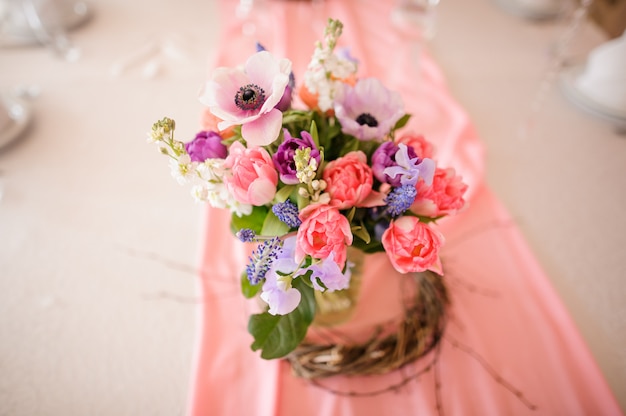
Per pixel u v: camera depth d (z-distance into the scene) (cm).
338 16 111
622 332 54
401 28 107
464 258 61
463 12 117
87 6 113
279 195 38
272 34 104
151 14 113
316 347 50
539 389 50
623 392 50
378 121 42
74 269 60
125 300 58
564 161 76
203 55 100
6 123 77
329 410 48
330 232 35
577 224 66
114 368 51
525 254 61
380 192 42
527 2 112
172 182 73
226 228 65
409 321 53
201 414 47
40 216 66
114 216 67
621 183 72
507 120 85
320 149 38
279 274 37
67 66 95
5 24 100
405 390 49
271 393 48
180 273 61
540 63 99
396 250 37
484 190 70
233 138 41
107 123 82
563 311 55
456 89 93
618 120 79
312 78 41
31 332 54
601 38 104
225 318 55
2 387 49
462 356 52
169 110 86
